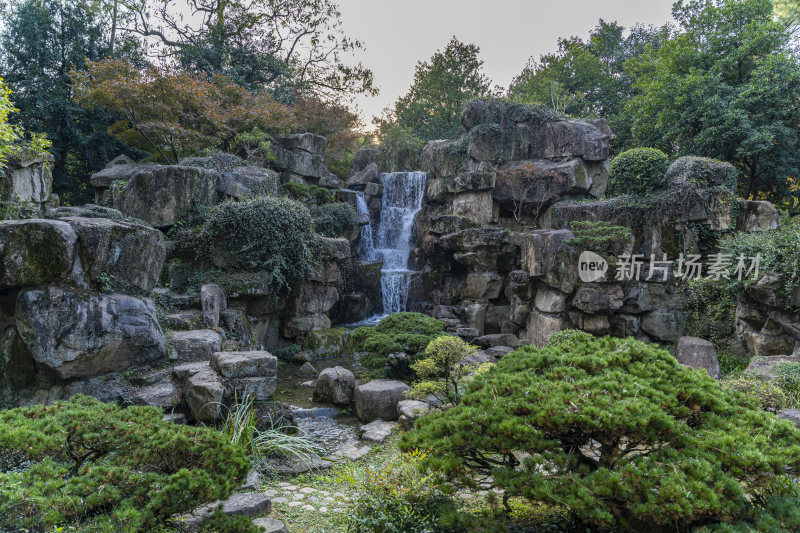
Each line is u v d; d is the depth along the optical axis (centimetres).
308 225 1330
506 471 322
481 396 371
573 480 299
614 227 1359
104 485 286
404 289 1848
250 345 1105
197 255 1182
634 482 284
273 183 1562
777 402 697
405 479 409
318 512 459
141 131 1648
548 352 409
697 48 1956
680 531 301
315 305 1391
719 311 1269
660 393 338
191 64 2291
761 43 1736
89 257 682
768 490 307
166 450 329
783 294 1020
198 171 1230
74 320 641
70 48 2034
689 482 278
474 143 1945
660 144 2045
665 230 1388
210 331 904
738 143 1741
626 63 2609
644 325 1352
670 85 1875
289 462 593
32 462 314
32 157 1007
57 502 262
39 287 632
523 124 1961
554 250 1342
